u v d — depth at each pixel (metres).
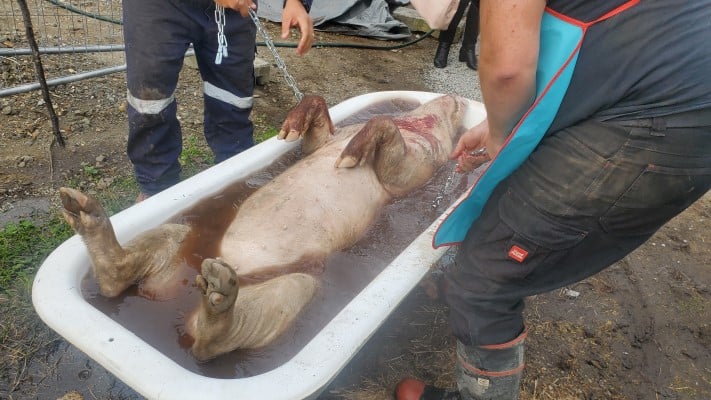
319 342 1.74
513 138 1.47
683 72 1.30
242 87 2.96
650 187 1.42
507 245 1.61
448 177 2.96
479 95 4.97
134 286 1.90
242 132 3.15
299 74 4.80
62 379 2.11
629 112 1.37
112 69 3.82
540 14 1.25
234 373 1.73
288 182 2.35
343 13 5.74
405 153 2.64
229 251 2.08
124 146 3.40
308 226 2.21
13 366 2.13
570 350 2.54
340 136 2.75
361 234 2.44
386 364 2.36
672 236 3.38
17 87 3.46
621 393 2.38
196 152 3.43
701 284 3.03
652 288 2.96
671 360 2.57
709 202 3.76
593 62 1.36
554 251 1.57
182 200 2.28
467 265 1.74
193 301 1.91
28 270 2.49
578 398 2.32
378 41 5.83
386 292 1.98
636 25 1.30
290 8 2.63
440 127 3.13
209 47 2.75
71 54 4.24
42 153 3.23
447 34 5.26
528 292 1.69
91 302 1.84
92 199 1.65
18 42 4.22
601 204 1.47
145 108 2.59
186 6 2.49
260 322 1.77
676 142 1.36
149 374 1.58
